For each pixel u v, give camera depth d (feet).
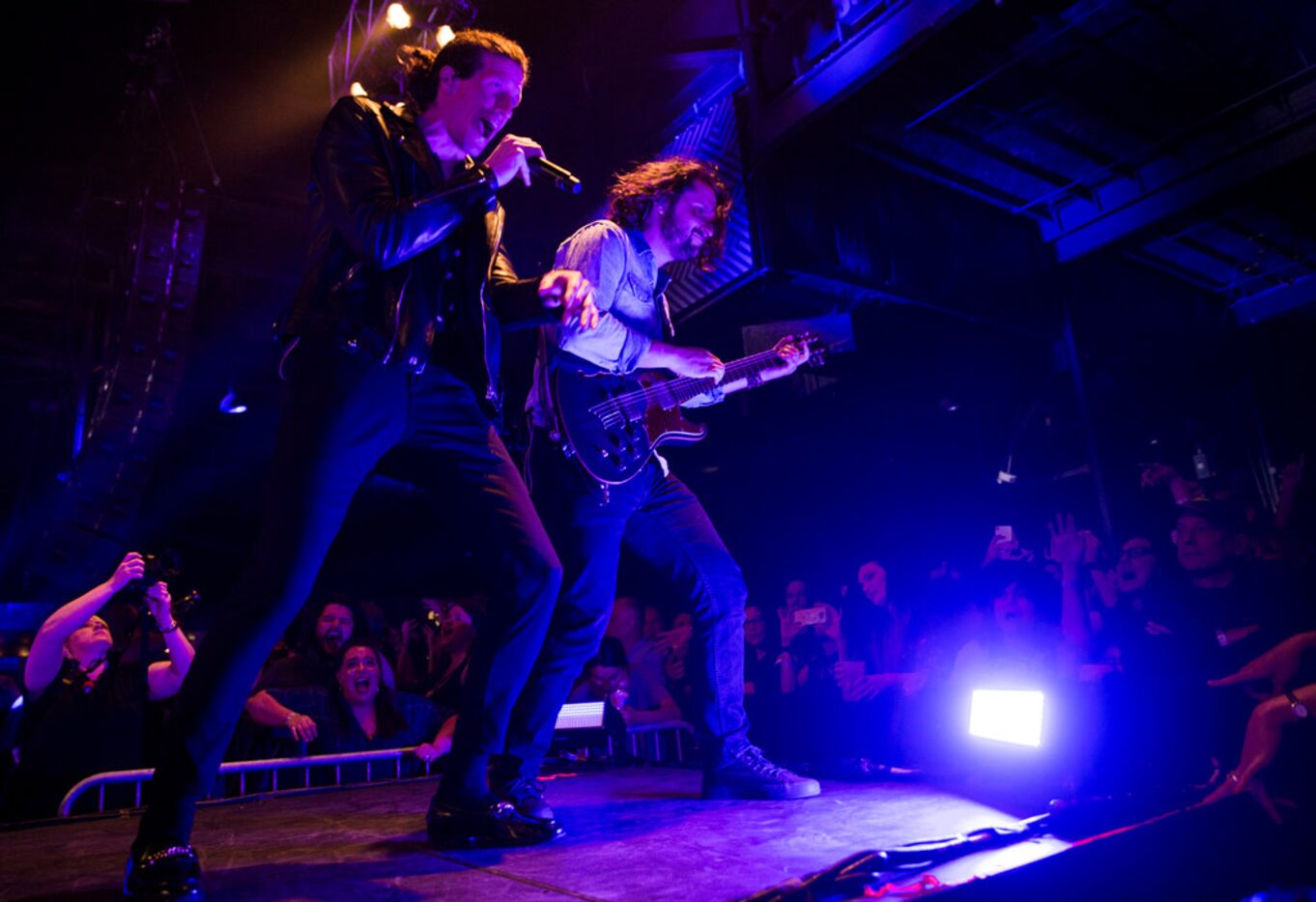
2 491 28.99
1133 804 5.83
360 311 5.37
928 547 25.53
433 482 6.13
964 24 14.11
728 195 8.59
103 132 26.27
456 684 18.16
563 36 20.07
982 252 19.57
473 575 34.04
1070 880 4.69
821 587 27.86
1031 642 14.28
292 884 4.96
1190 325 22.49
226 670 4.87
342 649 16.49
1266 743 6.12
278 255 26.63
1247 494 22.16
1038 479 23.57
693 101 18.42
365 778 13.91
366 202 5.15
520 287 6.07
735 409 25.57
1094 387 20.59
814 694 18.15
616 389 7.89
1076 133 17.46
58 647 11.57
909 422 24.52
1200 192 17.83
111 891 5.00
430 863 5.45
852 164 18.01
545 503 7.68
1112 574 13.89
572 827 6.61
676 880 4.77
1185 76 15.88
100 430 24.32
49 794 11.98
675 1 18.66
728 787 7.81
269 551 5.06
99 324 26.94
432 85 5.97
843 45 15.42
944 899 4.16
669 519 8.25
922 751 14.67
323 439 5.18
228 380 27.14
